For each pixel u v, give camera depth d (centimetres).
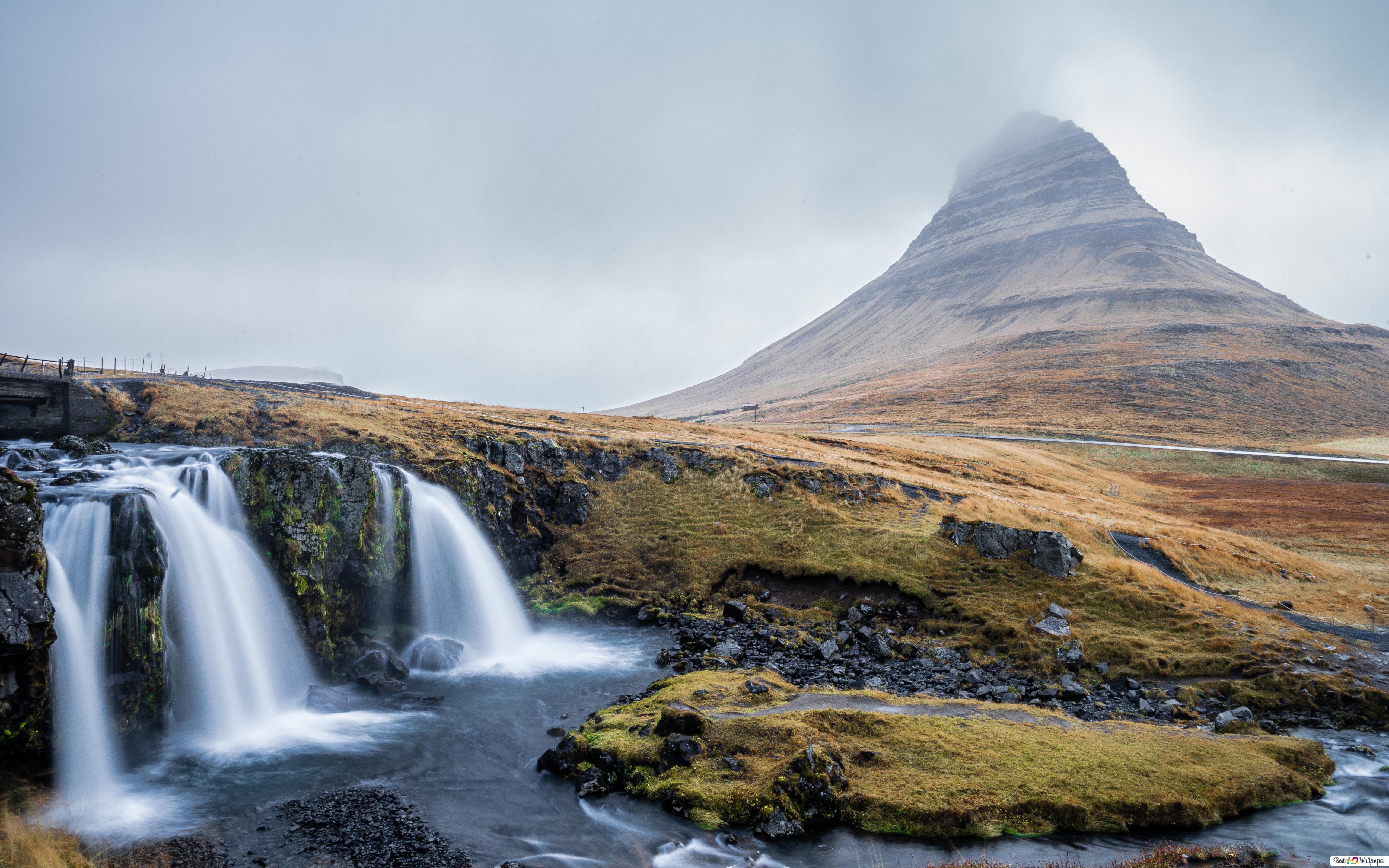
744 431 8706
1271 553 5497
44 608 1872
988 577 3822
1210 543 5347
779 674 2948
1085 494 8556
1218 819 1862
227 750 2238
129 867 1532
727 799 1808
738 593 4009
